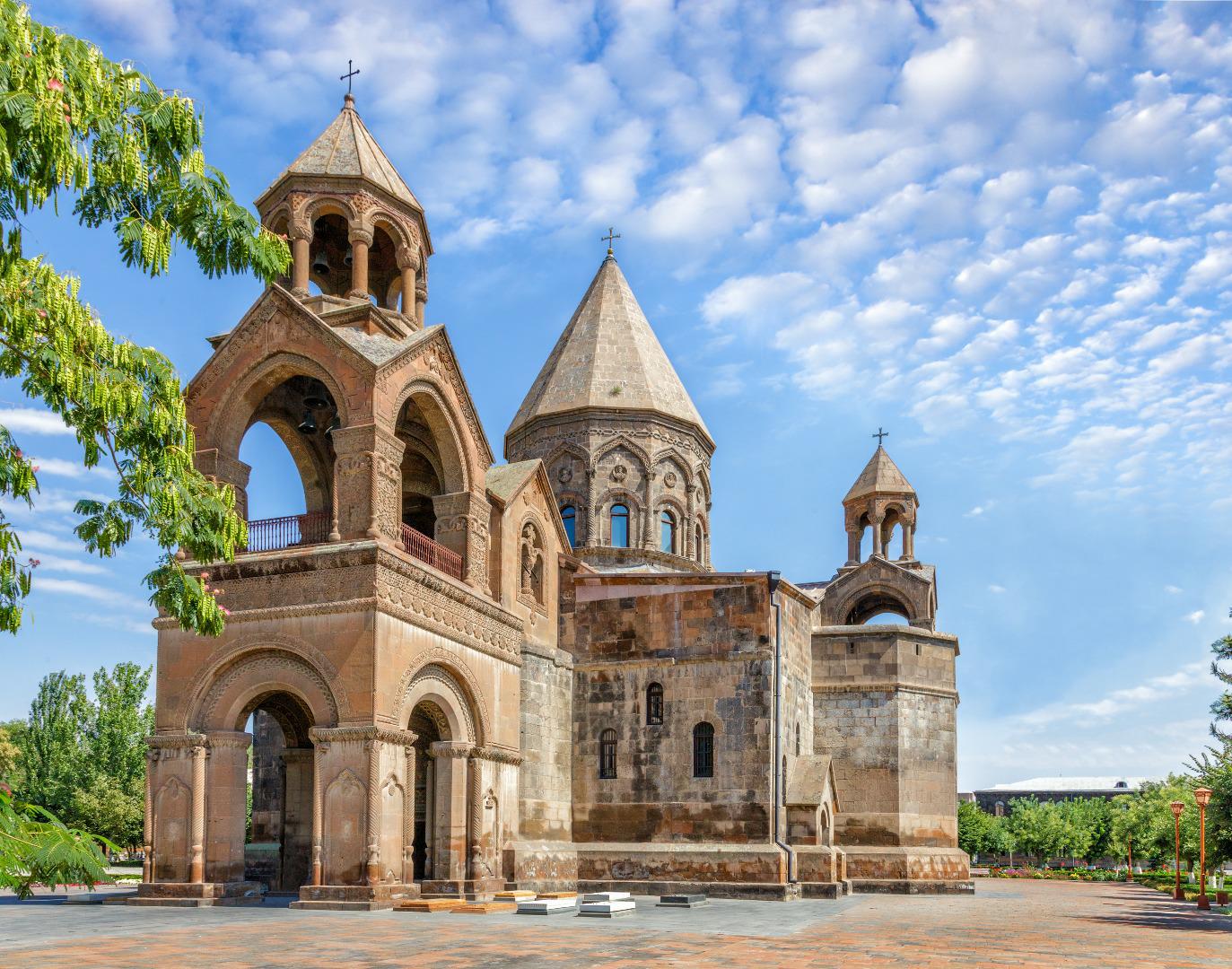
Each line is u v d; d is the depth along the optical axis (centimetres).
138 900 2969
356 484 3083
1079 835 11719
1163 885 5784
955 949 2088
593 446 4941
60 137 1500
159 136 1731
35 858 1439
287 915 2614
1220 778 3856
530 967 1706
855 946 2117
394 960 1777
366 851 2839
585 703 4053
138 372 1847
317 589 3016
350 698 2919
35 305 1695
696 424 5147
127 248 1725
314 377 3253
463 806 3309
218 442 3247
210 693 3097
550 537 4125
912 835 4397
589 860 3859
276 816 4019
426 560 3359
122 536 1906
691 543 5044
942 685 4634
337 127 3625
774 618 3897
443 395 3450
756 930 2406
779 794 3797
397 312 3581
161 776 3056
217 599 3109
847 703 4503
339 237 3850
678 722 3919
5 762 7269
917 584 5419
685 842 3816
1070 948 2166
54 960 1741
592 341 5156
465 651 3372
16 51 1465
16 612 1753
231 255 1827
